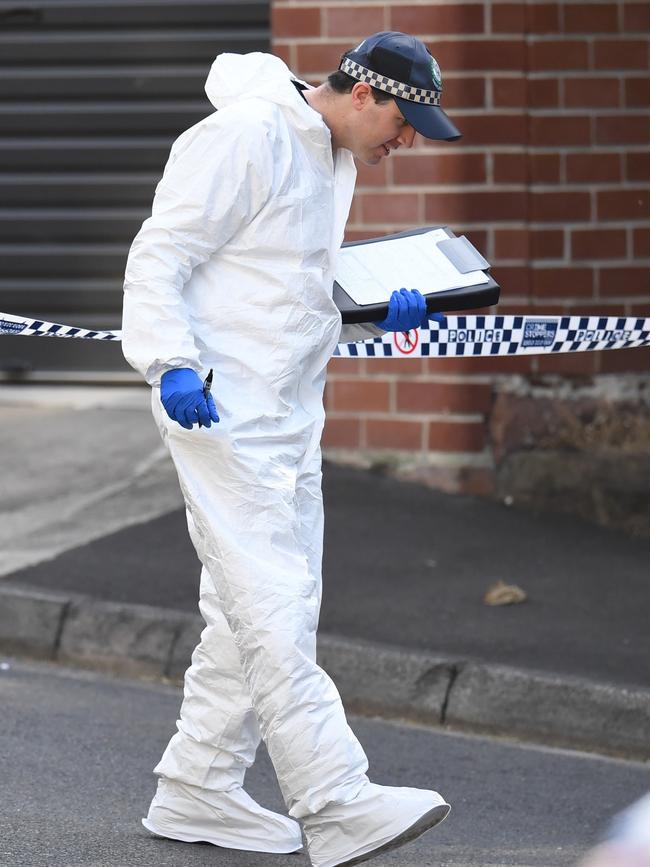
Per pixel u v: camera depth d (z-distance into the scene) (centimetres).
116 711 1677
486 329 1592
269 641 1102
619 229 2380
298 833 1255
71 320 3083
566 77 2353
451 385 2408
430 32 2352
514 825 1375
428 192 2381
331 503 2336
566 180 2370
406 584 2008
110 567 2047
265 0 2936
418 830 1094
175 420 1096
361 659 1753
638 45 2345
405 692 1727
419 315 1230
